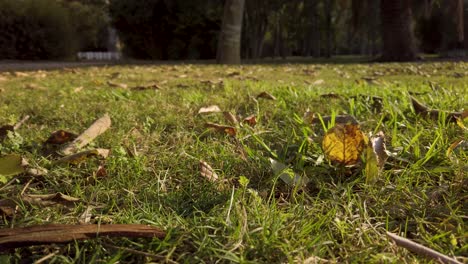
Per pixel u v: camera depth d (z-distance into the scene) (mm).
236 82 5797
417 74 8078
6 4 21469
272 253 1174
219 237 1238
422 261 1133
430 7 22203
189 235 1261
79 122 2846
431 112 2533
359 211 1445
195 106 3322
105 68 12047
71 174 1824
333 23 36750
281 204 1518
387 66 12148
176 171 1836
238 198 1514
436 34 30344
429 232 1322
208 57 28547
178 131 2525
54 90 5238
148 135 2443
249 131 2234
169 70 10461
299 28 34500
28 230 1190
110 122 2600
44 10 22266
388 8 19641
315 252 1141
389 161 1870
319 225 1293
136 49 29734
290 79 7004
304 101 3344
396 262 1114
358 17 23703
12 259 1183
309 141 1983
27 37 21891
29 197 1528
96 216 1453
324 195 1586
